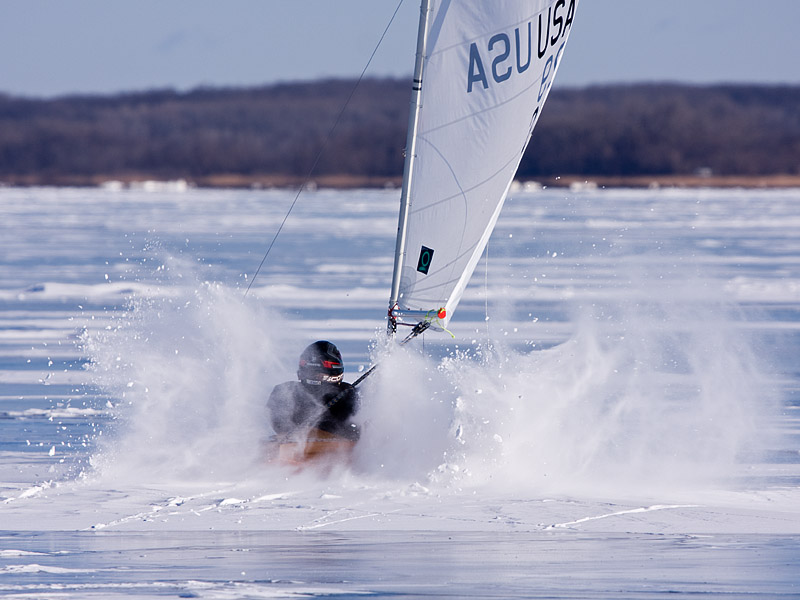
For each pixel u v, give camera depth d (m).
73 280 106.69
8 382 52.78
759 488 30.64
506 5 34.59
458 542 24.72
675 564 22.80
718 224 192.50
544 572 22.17
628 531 25.73
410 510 27.84
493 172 35.25
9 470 33.53
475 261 35.78
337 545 24.45
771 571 22.16
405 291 35.50
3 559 23.33
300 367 32.72
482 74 34.88
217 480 31.69
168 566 22.69
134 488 30.64
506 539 25.02
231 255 133.00
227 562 23.00
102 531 25.83
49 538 25.19
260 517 27.16
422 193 35.22
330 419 32.41
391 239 165.62
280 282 103.62
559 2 35.91
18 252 143.75
